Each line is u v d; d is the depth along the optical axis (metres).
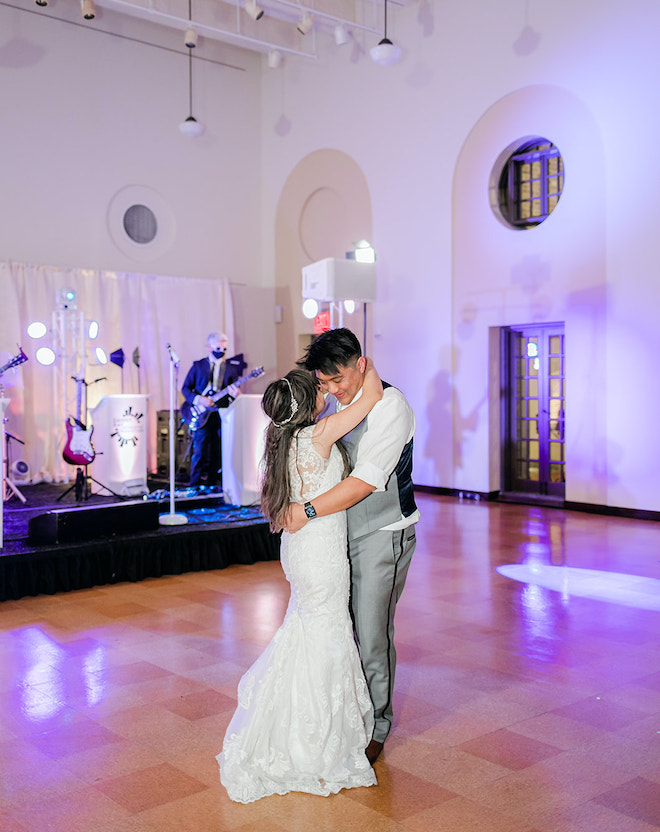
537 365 9.42
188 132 10.90
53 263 10.41
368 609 2.81
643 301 8.08
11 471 9.68
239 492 7.50
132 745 3.09
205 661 4.05
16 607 5.09
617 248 8.27
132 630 4.58
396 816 2.54
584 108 8.48
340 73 11.09
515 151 9.37
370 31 9.80
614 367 8.34
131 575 5.74
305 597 2.72
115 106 10.89
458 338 9.81
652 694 3.58
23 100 10.11
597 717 3.32
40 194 10.28
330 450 2.70
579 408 8.65
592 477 8.57
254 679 2.80
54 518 5.56
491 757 2.96
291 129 11.91
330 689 2.70
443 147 9.84
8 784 2.78
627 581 5.61
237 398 7.50
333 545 2.71
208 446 8.40
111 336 10.78
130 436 8.30
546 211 9.14
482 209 9.49
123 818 2.54
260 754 2.71
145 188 11.21
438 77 9.87
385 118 10.53
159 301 11.22
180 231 11.56
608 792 2.69
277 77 12.05
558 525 7.81
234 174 12.12
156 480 9.16
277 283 12.30
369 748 2.92
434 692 3.60
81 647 4.29
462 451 9.84
